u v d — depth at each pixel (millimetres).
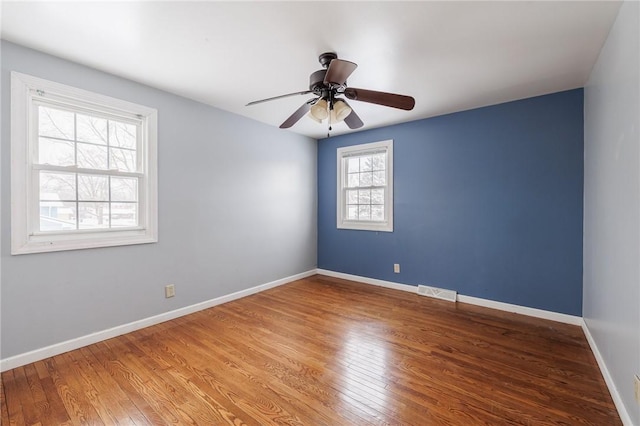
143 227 2756
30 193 2121
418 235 3830
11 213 2025
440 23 1804
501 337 2559
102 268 2482
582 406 1680
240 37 1958
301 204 4578
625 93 1567
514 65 2346
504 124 3195
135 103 2648
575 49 2092
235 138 3561
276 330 2705
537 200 3025
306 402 1724
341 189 4594
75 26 1828
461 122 3473
